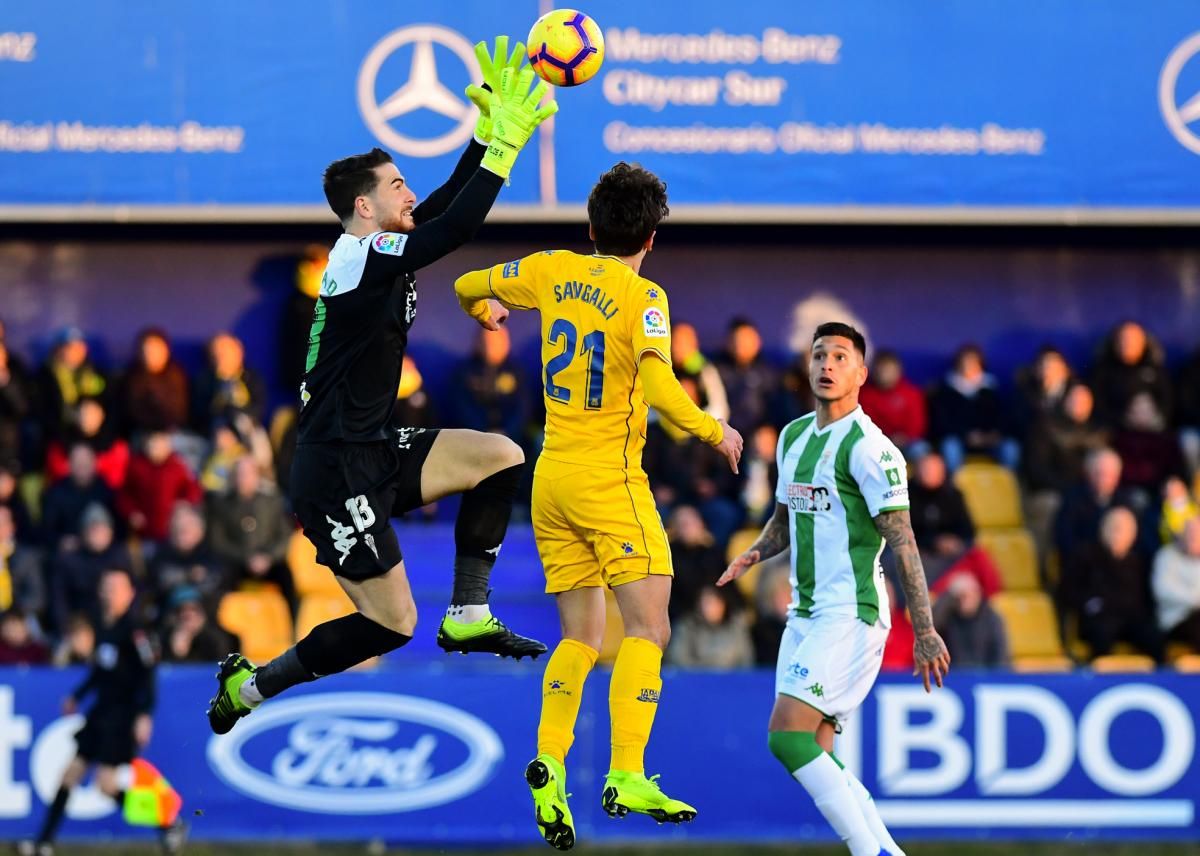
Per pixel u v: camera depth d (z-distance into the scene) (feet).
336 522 62.49
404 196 63.16
